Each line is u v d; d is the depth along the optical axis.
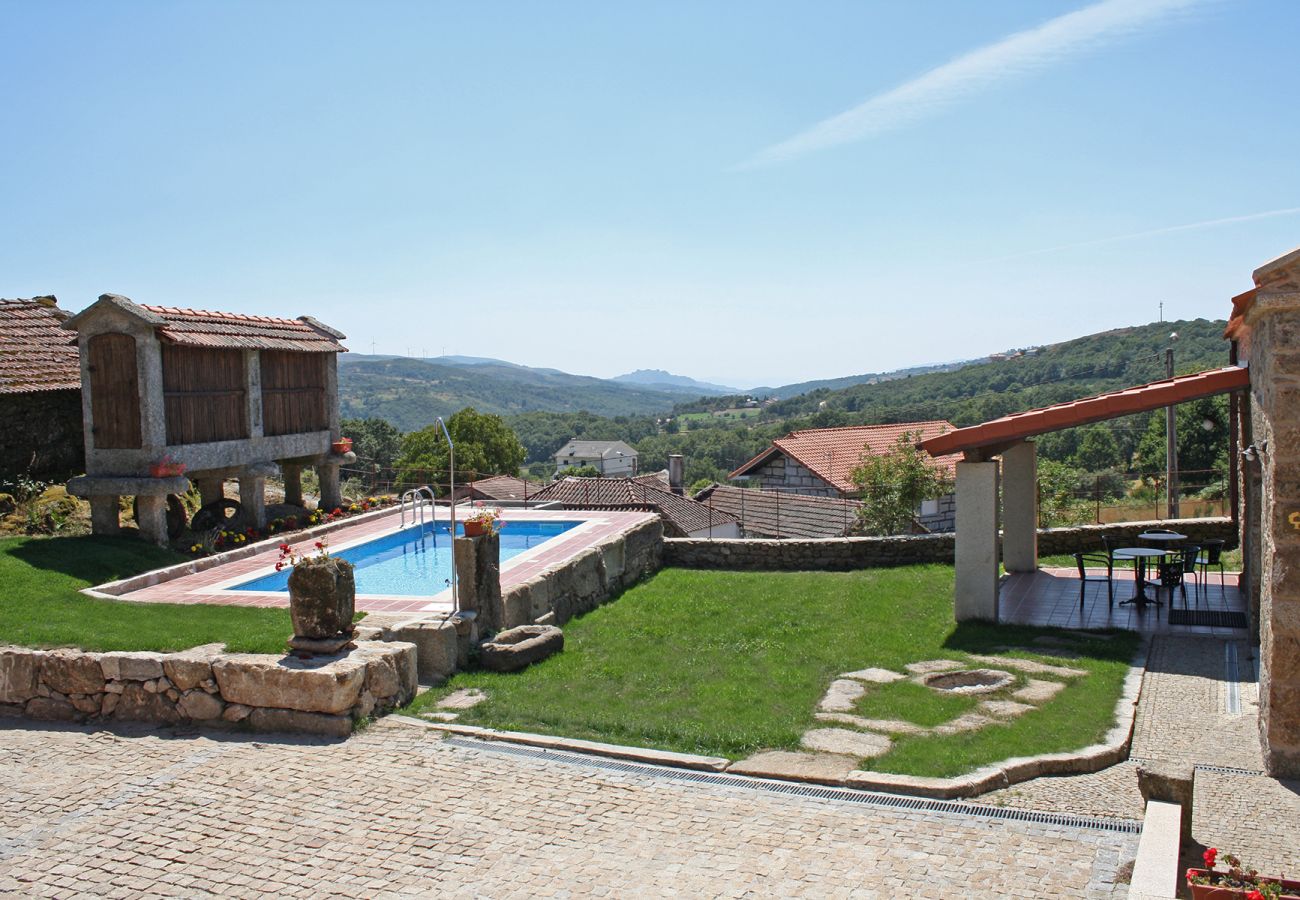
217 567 12.47
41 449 15.27
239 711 7.56
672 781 6.39
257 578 11.70
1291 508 6.60
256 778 6.48
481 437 55.44
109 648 8.13
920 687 8.50
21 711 8.05
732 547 15.37
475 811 5.89
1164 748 7.14
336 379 17.16
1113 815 5.80
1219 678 8.80
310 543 14.54
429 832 5.60
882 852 5.26
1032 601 12.10
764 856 5.22
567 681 8.80
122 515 14.66
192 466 13.27
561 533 15.37
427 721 7.62
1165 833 4.90
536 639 9.65
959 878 4.92
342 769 6.62
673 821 5.72
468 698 8.26
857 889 4.82
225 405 14.18
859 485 23.66
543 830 5.61
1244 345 9.70
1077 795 6.15
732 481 37.84
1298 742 6.57
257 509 15.01
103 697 7.86
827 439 35.28
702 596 12.91
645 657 9.72
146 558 12.13
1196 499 25.83
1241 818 5.91
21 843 5.54
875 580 13.77
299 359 16.19
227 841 5.52
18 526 13.46
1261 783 6.48
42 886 5.02
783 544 15.16
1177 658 9.50
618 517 16.41
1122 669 9.05
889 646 10.09
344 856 5.30
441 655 8.78
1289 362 6.62
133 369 12.49
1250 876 4.61
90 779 6.53
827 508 29.58
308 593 7.88
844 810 5.87
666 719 7.59
